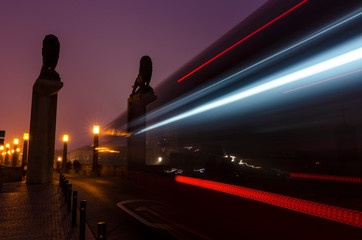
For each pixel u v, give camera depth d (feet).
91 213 26.86
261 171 70.74
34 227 20.49
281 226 20.95
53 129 64.64
